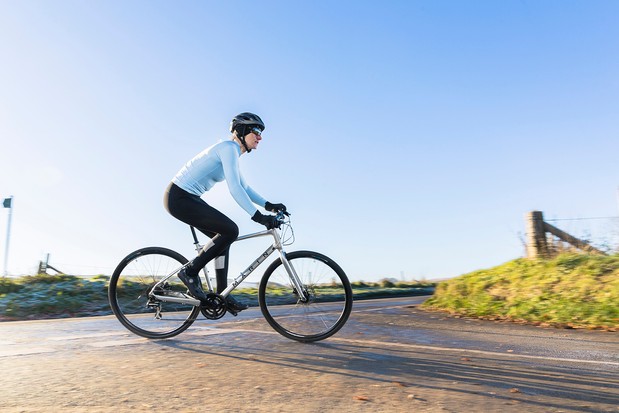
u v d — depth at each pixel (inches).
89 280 443.8
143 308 174.7
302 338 163.5
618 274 261.4
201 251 165.3
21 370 118.7
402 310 300.4
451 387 106.1
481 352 150.5
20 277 441.4
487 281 303.0
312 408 90.5
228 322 219.3
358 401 95.0
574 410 91.6
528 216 349.4
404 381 110.6
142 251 173.3
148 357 135.2
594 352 156.0
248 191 174.7
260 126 170.2
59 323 225.1
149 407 90.3
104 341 163.3
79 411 88.0
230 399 95.6
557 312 239.6
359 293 638.5
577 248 335.6
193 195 164.4
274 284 167.5
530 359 140.9
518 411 90.5
